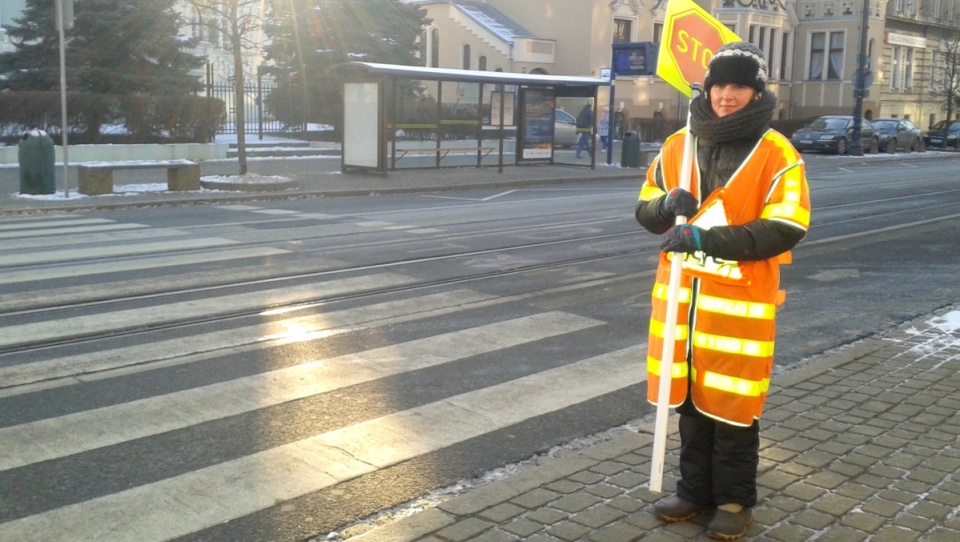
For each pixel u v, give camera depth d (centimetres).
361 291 867
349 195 1820
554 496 421
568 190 2034
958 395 576
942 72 5322
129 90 2566
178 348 668
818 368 640
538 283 928
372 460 476
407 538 381
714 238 346
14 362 628
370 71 2031
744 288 359
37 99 2275
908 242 1265
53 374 604
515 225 1360
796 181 352
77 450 481
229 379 602
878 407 551
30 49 2620
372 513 416
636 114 4241
